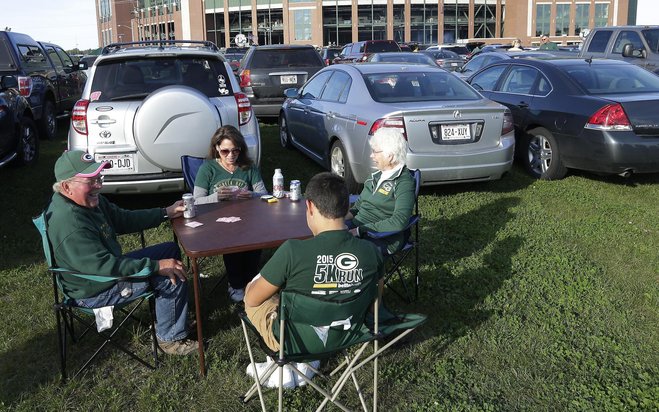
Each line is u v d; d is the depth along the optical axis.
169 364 3.41
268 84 10.73
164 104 5.04
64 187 3.10
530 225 5.70
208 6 70.06
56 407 3.07
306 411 3.04
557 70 7.29
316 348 2.62
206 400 3.13
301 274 2.50
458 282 4.47
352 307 2.57
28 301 4.20
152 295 3.31
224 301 4.21
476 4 66.19
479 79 8.88
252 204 4.04
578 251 5.05
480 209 6.21
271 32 68.12
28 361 3.49
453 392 3.19
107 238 3.28
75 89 12.38
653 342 3.64
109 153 5.43
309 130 7.87
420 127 5.91
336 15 65.81
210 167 4.42
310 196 2.59
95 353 3.30
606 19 65.44
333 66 7.73
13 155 7.53
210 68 6.00
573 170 7.75
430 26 65.75
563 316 3.95
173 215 3.75
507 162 6.27
